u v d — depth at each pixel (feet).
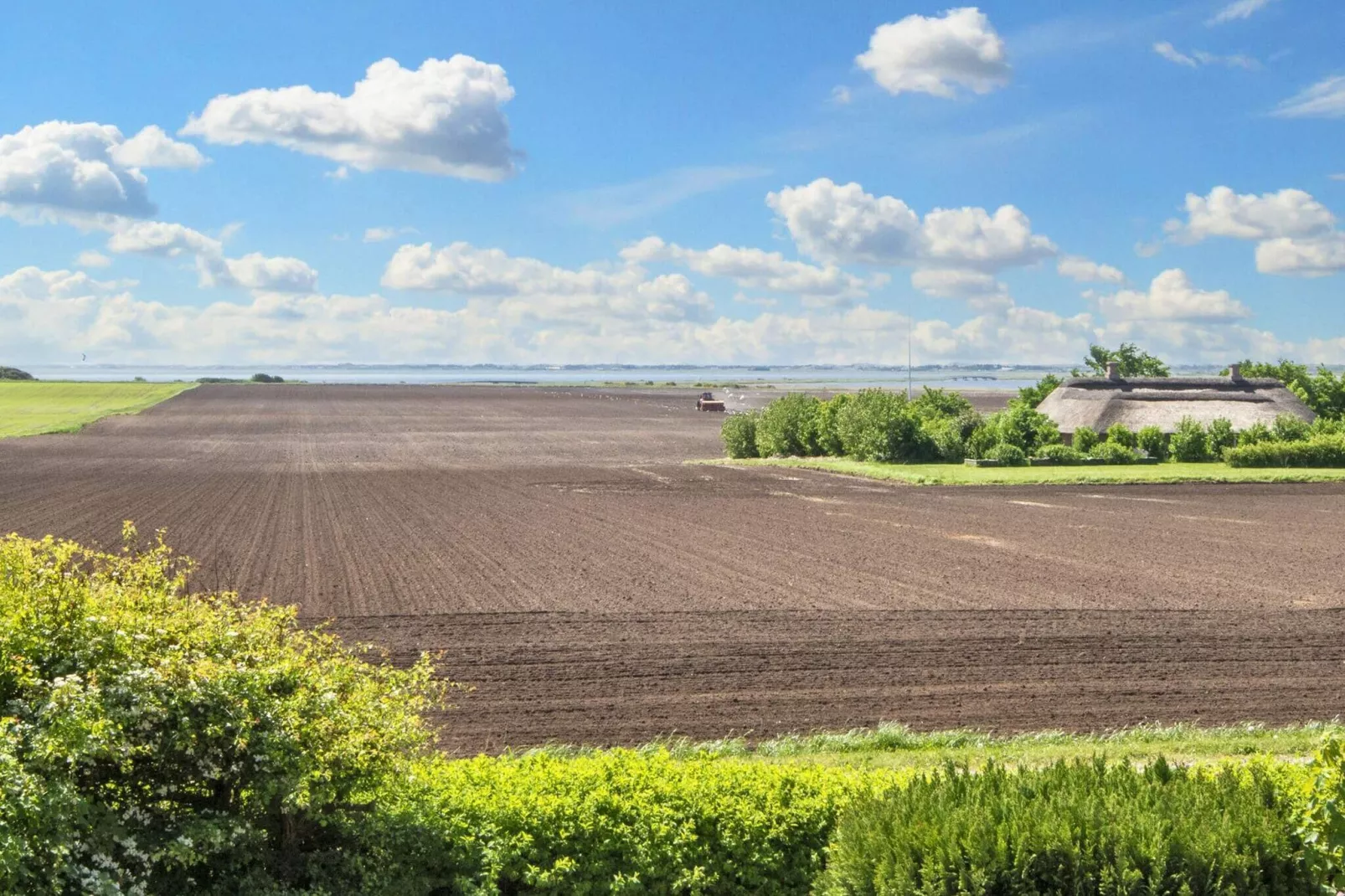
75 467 194.90
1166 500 144.46
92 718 21.42
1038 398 257.34
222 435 285.23
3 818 19.70
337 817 24.64
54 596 24.06
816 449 219.82
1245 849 22.44
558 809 25.90
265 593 82.94
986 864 22.29
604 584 86.38
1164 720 51.62
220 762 22.82
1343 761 23.03
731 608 76.69
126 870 21.42
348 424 334.65
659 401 509.35
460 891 24.54
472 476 185.47
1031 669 60.64
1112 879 22.02
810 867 26.00
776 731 49.70
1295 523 122.62
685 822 26.11
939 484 164.86
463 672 59.82
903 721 51.26
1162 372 283.38
